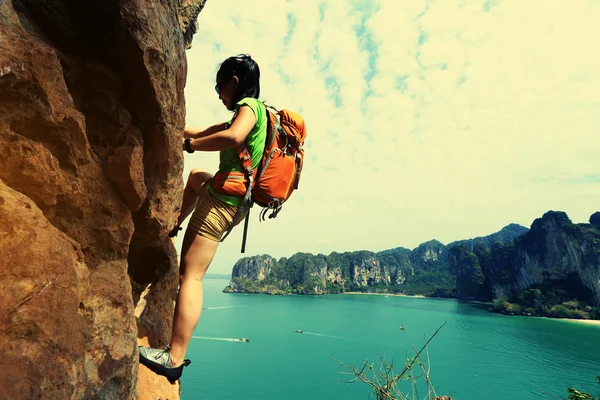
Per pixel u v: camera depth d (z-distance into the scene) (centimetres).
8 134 158
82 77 208
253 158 225
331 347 11925
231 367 9462
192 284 228
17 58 153
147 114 236
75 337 150
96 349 187
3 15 153
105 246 222
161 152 263
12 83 154
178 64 263
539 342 12825
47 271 139
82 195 200
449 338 13500
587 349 11944
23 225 138
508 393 7500
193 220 231
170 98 247
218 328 15350
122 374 202
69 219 197
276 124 232
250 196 222
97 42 208
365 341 13062
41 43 168
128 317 220
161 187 283
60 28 193
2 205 135
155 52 217
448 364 9906
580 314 17012
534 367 9794
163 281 390
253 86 247
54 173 176
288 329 15312
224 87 249
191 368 9238
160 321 379
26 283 130
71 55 203
